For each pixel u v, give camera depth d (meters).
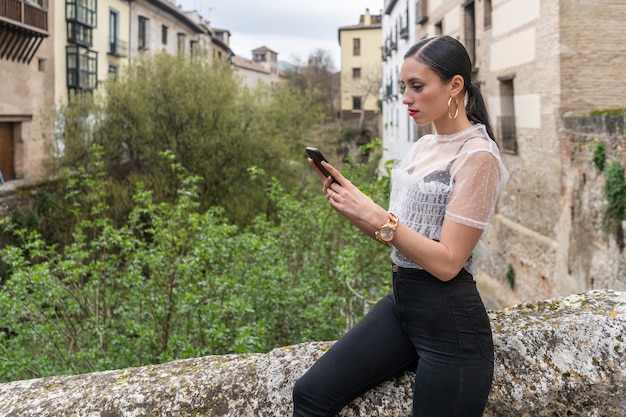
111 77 17.98
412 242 1.23
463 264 1.26
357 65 50.78
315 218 7.23
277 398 1.57
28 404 1.64
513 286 11.34
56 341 5.04
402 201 1.43
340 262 5.43
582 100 9.20
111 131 16.84
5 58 16.88
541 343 1.64
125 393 1.64
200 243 5.48
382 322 1.45
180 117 17.11
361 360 1.41
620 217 7.37
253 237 5.91
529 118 10.43
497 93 12.05
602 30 9.13
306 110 21.31
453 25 15.12
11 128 17.98
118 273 6.23
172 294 5.17
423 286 1.33
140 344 4.97
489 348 1.35
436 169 1.36
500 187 1.30
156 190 15.74
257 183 17.41
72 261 5.30
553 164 9.50
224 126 17.05
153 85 17.45
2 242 13.62
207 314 4.68
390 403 1.50
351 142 41.53
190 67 17.73
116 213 14.73
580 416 1.57
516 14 10.90
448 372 1.29
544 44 9.73
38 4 18.25
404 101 1.38
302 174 18.53
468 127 1.38
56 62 20.06
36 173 18.75
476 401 1.29
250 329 4.17
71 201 15.41
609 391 1.58
